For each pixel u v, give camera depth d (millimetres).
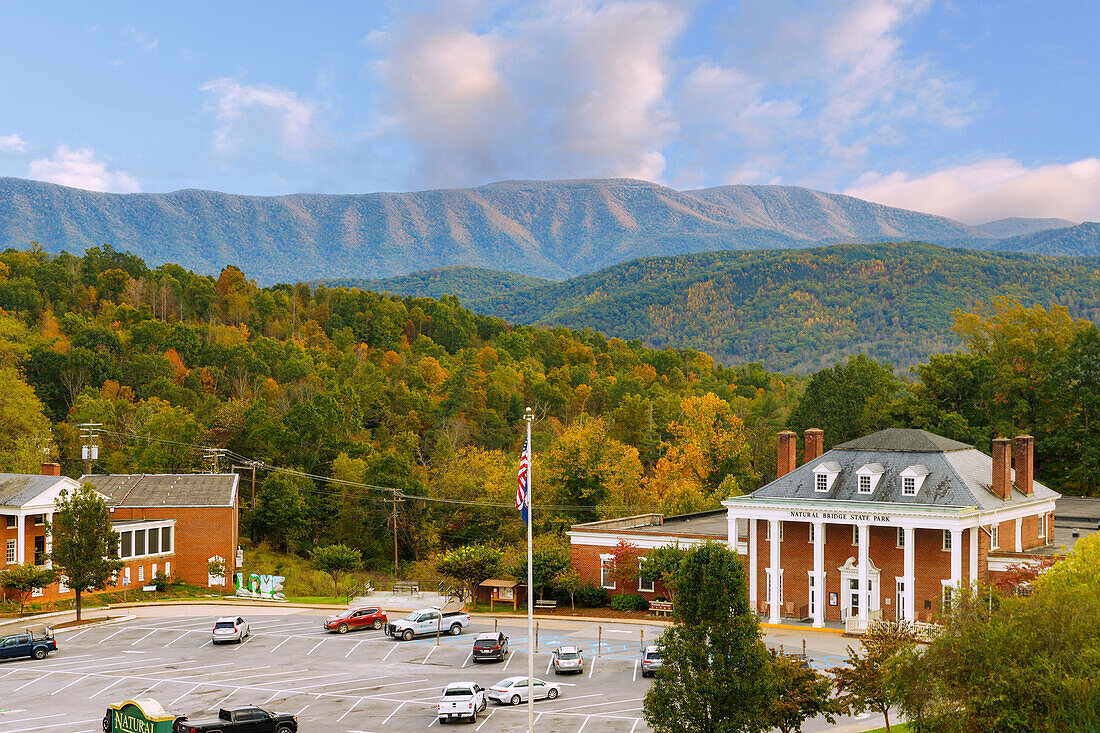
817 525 76188
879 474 76188
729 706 40562
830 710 43469
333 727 51125
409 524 137500
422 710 54281
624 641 72812
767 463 161875
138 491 103562
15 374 164500
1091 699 34562
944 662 37969
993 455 77312
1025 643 36375
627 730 49875
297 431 150375
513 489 133875
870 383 141125
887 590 75188
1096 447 114875
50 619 82250
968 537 72750
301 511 131375
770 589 79000
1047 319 133000
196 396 193125
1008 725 35500
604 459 133625
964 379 128625
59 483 89125
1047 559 68062
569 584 85688
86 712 54125
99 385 192125
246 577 107750
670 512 119812
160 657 68500
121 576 93875
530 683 46688
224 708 52188
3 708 55188
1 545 86000
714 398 146250
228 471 142625
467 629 78000
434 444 189750
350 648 71375
